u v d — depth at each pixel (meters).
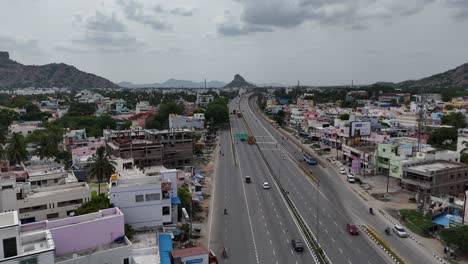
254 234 68.56
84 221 43.88
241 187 101.12
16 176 83.12
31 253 32.97
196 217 77.12
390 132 158.88
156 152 118.88
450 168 91.44
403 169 96.31
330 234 68.31
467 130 163.25
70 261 38.34
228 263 56.84
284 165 129.62
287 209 82.88
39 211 68.19
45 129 154.88
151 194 58.84
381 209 82.19
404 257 58.47
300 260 57.88
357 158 121.00
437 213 74.12
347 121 170.75
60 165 104.31
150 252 47.53
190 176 104.31
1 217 35.38
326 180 108.38
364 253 60.19
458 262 56.62
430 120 196.75
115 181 59.78
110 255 40.81
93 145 134.25
